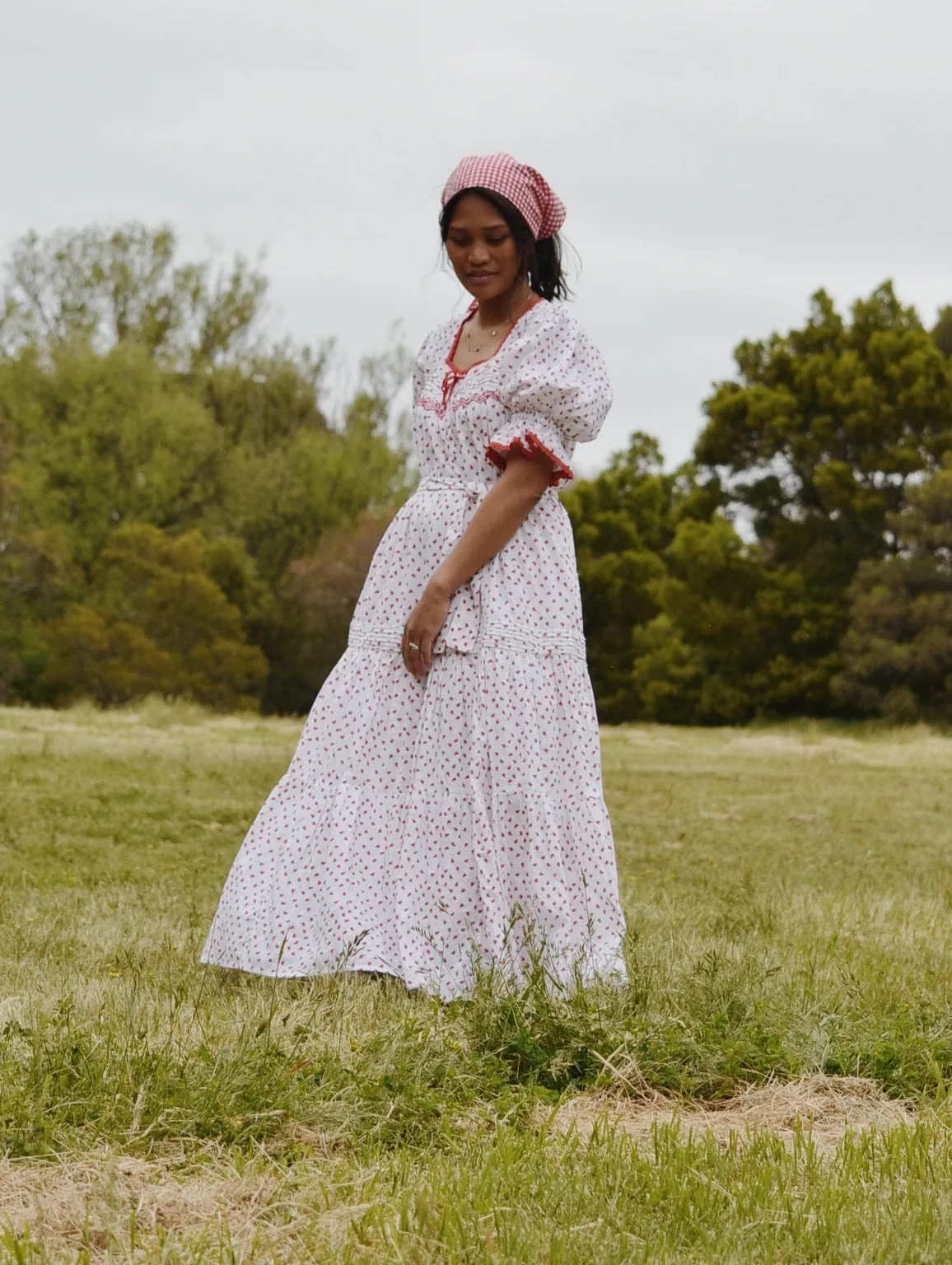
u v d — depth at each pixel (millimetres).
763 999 4098
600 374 4684
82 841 8195
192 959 4766
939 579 36438
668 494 52344
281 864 4574
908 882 7852
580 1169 2787
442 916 4434
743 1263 2383
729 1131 3129
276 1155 2887
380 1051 3434
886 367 39094
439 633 4586
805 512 40156
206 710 26531
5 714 21766
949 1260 2414
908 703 36094
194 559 41500
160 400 44844
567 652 4625
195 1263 2305
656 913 6023
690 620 39844
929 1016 4004
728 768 18719
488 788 4477
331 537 45375
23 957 4711
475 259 4688
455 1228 2447
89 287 47938
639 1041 3607
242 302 49844
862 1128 3172
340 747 4668
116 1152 2795
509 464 4551
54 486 44062
